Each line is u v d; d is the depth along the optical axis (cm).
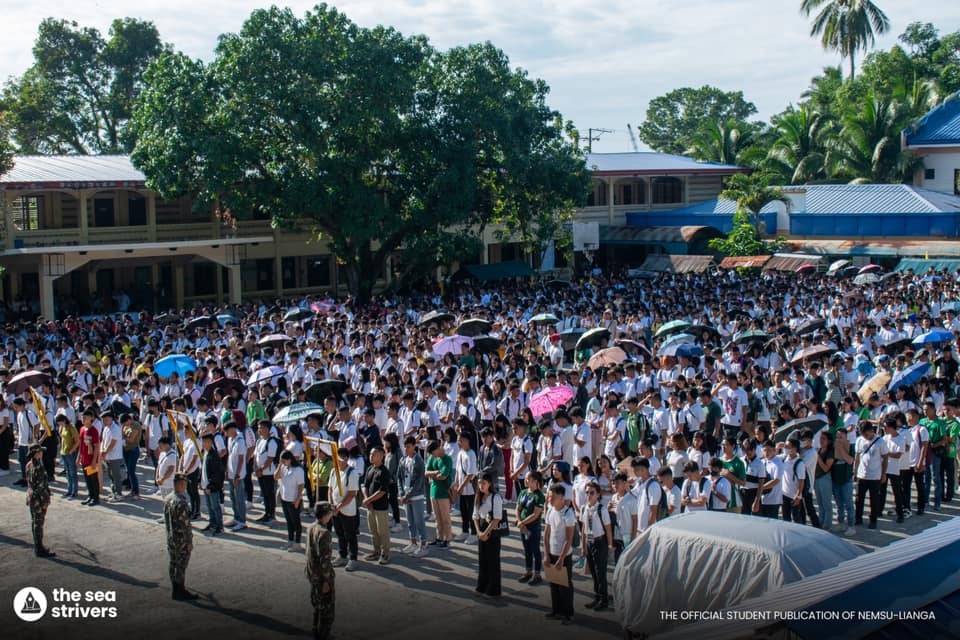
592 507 1143
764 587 884
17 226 3856
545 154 3966
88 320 3216
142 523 1596
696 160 6425
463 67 3694
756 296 2997
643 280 4066
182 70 3453
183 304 4309
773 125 6456
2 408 1919
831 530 1401
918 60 6366
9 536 1524
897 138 5331
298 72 3388
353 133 3484
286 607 1192
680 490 1201
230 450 1542
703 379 1881
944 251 4144
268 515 1578
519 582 1253
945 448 1508
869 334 2198
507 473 1584
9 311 3659
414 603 1187
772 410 1748
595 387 1870
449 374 1867
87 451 1702
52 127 5931
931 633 649
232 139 3356
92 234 3709
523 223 4109
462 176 3644
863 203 4638
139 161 3497
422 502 1377
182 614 1171
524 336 2414
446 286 4259
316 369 2091
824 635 667
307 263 4556
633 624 976
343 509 1314
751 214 4806
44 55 5969
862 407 1600
